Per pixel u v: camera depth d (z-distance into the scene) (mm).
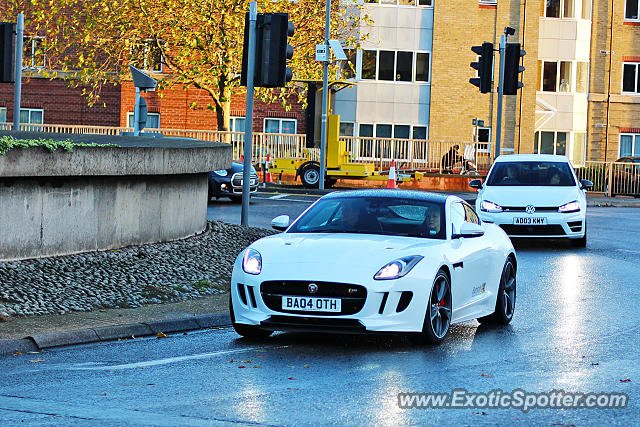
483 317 15562
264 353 12508
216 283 18297
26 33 60406
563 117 68125
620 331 14617
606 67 68125
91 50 54844
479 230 14219
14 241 17547
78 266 17906
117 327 13742
